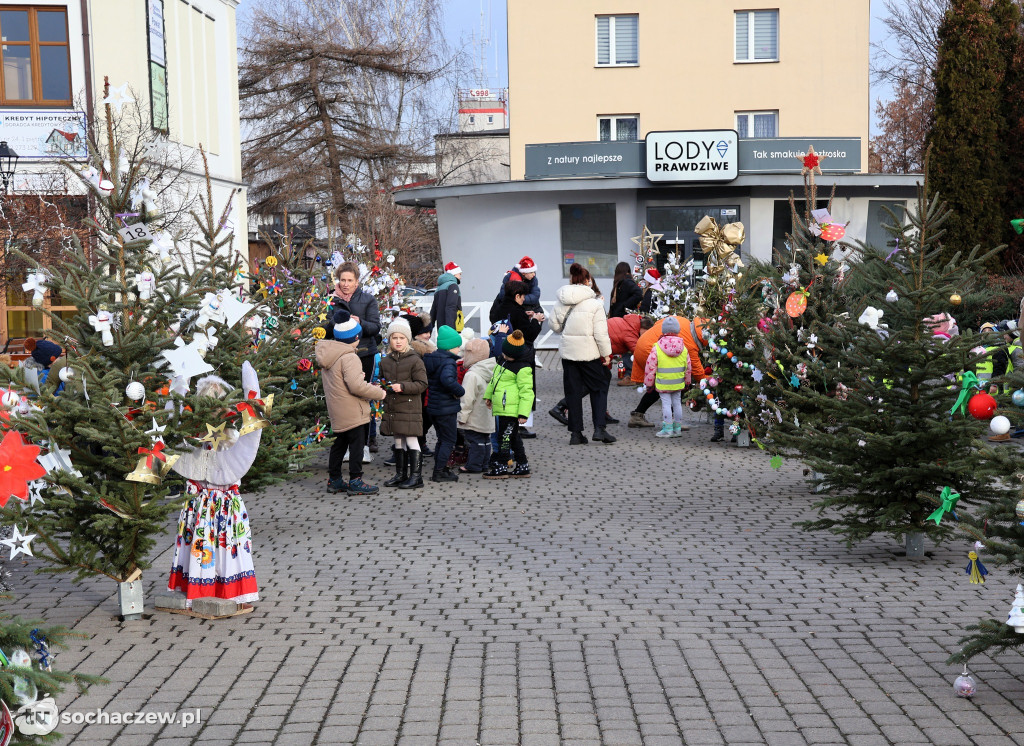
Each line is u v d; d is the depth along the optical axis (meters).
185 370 6.05
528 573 7.23
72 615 6.38
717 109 31.98
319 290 11.45
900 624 6.01
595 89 32.16
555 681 5.12
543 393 19.33
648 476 11.09
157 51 23.52
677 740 4.41
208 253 9.21
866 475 7.50
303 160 41.97
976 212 26.52
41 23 22.28
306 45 41.75
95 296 6.03
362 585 6.98
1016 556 4.84
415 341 11.28
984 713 4.69
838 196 27.98
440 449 10.98
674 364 13.98
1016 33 28.48
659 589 6.80
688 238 28.78
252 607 6.49
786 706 4.77
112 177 6.32
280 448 7.99
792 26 31.55
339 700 4.89
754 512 9.24
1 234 15.62
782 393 9.68
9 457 3.46
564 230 29.09
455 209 29.89
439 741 4.41
